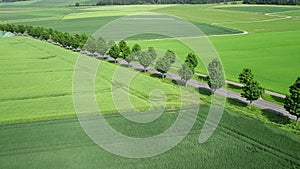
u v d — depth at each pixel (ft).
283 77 190.19
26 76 189.37
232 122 125.08
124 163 100.17
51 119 128.47
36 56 244.83
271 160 100.68
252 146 108.58
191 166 98.27
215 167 97.71
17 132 118.83
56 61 225.76
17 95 156.35
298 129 119.65
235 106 140.87
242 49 271.49
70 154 104.83
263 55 250.57
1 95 156.87
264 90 154.20
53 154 104.94
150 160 101.60
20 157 103.30
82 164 99.71
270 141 111.14
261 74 197.06
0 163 100.32
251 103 144.56
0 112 135.85
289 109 123.03
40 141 112.37
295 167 97.04
